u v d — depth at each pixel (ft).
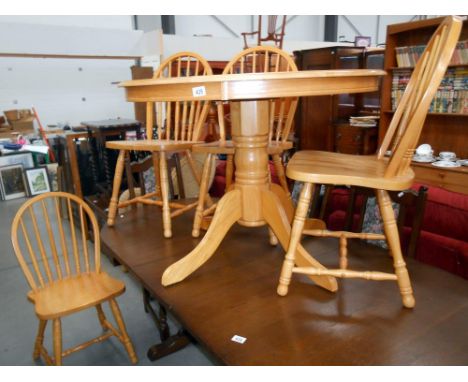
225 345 3.35
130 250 5.34
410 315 3.76
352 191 5.75
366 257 5.02
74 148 11.15
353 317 3.73
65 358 6.13
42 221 12.71
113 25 20.51
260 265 4.86
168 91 3.76
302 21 27.68
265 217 4.71
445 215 6.22
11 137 17.57
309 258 4.32
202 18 24.12
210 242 4.62
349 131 13.71
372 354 3.22
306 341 3.39
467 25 10.87
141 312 7.47
